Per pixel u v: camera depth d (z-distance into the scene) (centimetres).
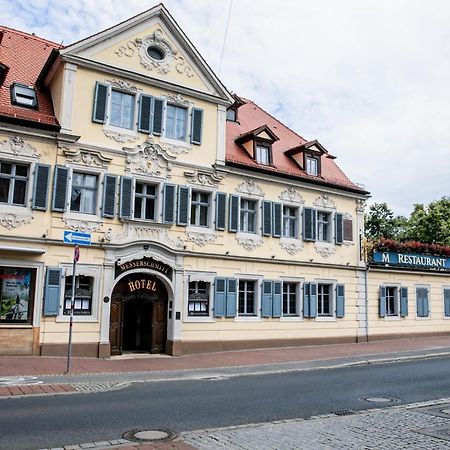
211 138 2250
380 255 2848
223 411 969
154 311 2052
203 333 2127
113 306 1947
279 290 2398
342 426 855
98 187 1942
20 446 705
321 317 2544
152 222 2023
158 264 2036
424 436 800
